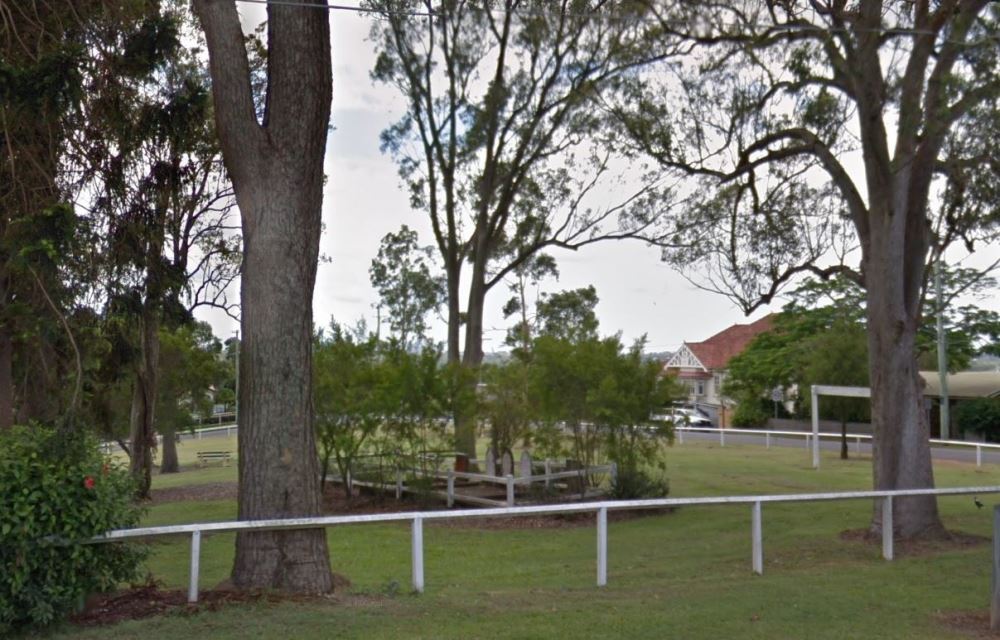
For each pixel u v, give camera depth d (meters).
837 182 16.11
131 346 16.09
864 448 39.22
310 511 9.38
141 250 13.93
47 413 14.94
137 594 8.85
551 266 38.50
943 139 15.16
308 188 9.59
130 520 8.32
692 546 15.37
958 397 48.44
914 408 15.43
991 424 46.47
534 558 14.38
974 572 11.85
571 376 20.44
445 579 12.12
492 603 9.18
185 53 18.05
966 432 47.44
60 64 11.37
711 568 12.49
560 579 11.78
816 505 20.61
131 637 7.53
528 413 21.56
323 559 9.45
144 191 14.06
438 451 21.59
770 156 16.66
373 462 22.56
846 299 51.25
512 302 48.56
